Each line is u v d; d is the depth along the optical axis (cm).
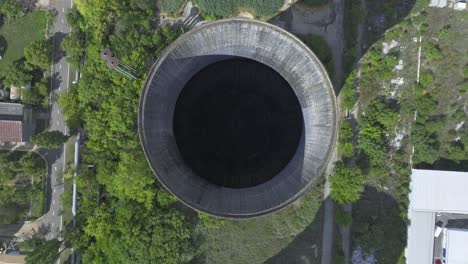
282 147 4050
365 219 4156
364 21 4141
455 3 4119
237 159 4106
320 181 4156
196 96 4100
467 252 4056
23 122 4100
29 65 4128
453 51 4153
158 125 3684
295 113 4031
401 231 4144
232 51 3844
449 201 4091
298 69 3662
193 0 4159
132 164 3928
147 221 3919
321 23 4141
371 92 4156
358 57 4153
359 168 4009
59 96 4159
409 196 4138
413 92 4156
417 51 4147
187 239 3984
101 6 3894
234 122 4134
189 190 3625
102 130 4000
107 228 3969
